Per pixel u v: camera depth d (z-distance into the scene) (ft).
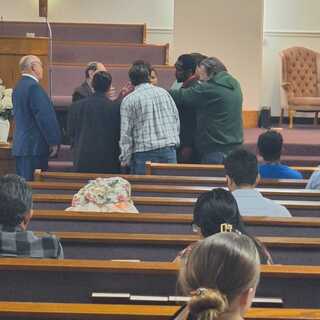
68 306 9.36
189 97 23.91
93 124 24.27
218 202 11.41
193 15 37.29
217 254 6.84
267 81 43.70
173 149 23.89
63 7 44.32
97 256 13.50
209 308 6.44
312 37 43.80
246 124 38.29
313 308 10.82
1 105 27.99
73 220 15.26
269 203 15.47
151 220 15.23
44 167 25.43
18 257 11.59
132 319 9.23
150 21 44.57
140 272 10.71
